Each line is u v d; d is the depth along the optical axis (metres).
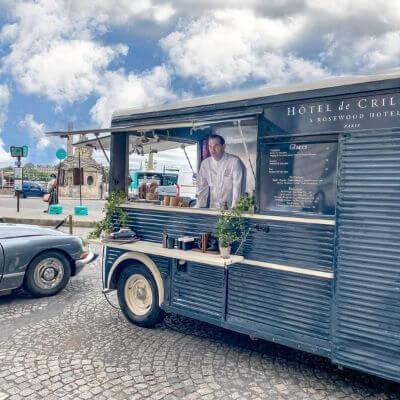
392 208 2.74
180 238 3.93
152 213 4.34
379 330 2.79
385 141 2.78
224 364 3.59
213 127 4.16
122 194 4.72
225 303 3.69
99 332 4.28
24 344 3.95
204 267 3.84
